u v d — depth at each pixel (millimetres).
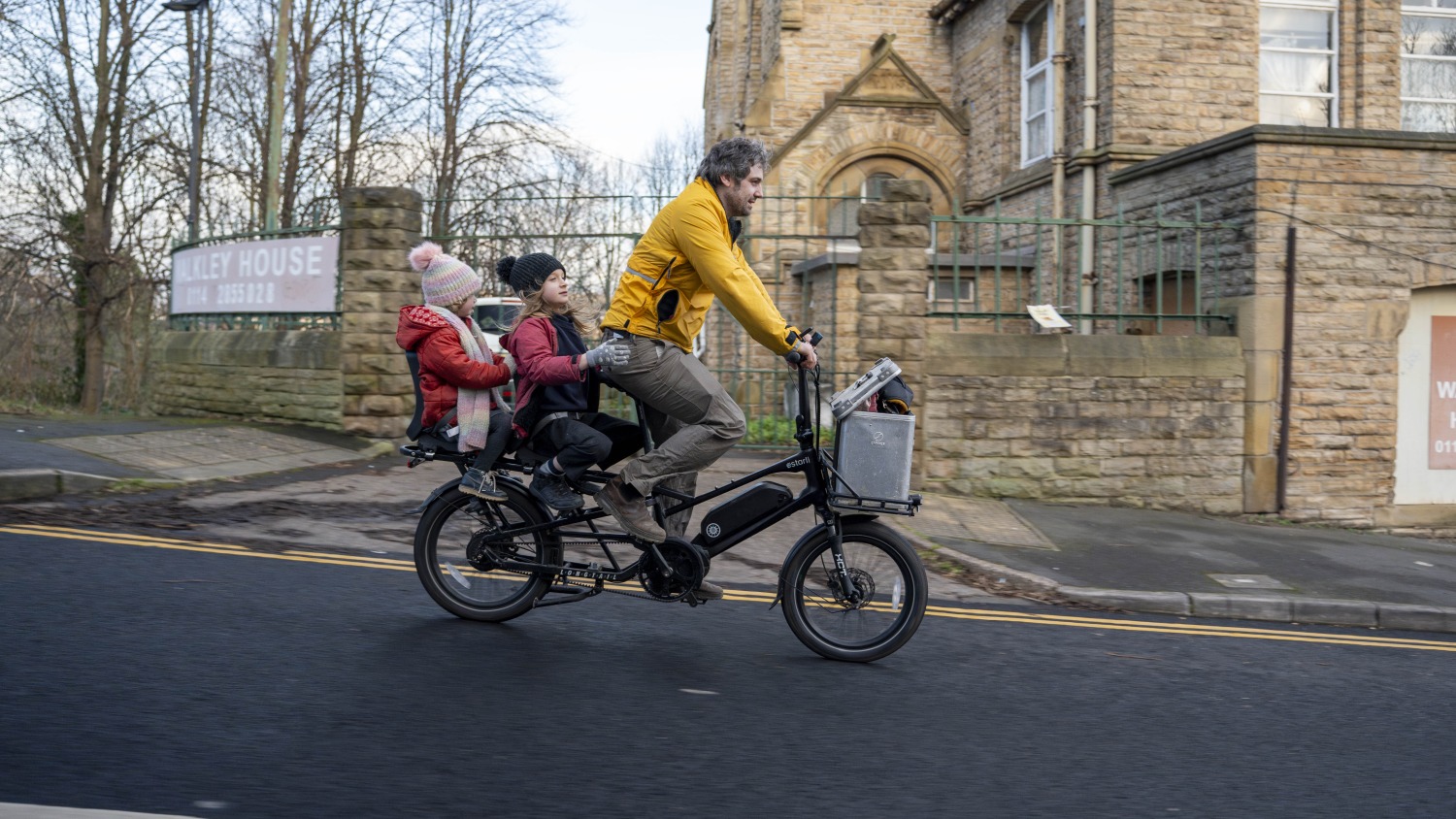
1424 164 10250
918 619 4824
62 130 22203
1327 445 10250
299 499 7965
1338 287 10188
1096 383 9953
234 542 6559
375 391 10883
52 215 22688
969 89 17938
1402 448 10500
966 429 9836
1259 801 3539
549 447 4965
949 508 9117
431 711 3934
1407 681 5133
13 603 4953
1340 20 13016
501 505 5062
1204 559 7848
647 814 3186
